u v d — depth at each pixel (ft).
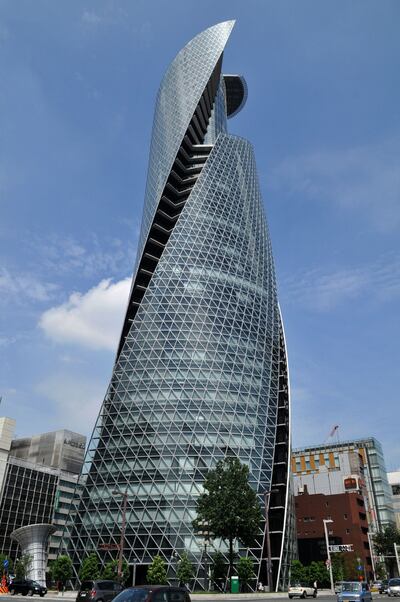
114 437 315.58
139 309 363.15
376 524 554.46
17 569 280.92
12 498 446.60
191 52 547.90
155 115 535.19
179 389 323.16
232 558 228.63
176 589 65.67
